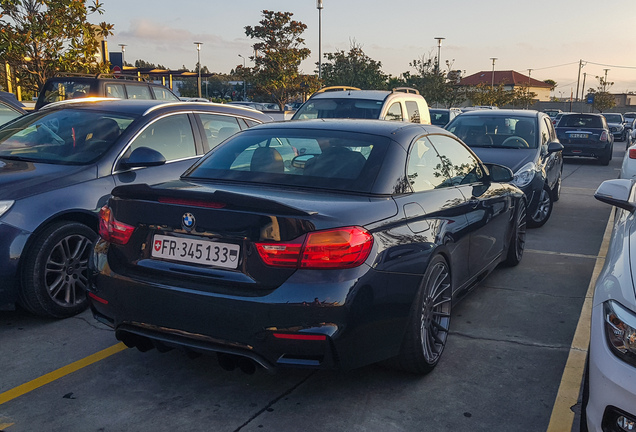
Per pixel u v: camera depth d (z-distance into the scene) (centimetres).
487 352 377
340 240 273
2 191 399
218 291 279
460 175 421
